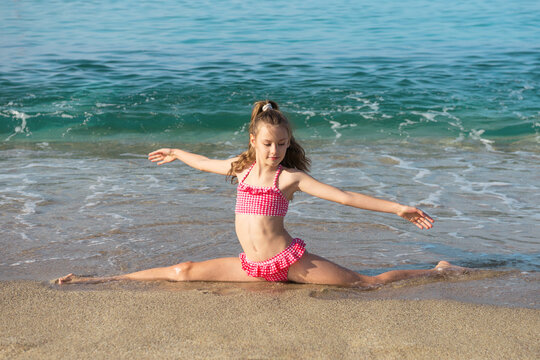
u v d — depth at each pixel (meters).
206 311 3.54
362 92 12.04
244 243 4.16
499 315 3.49
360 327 3.32
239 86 12.46
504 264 4.56
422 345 3.09
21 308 3.58
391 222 5.50
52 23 21.08
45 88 12.19
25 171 7.12
